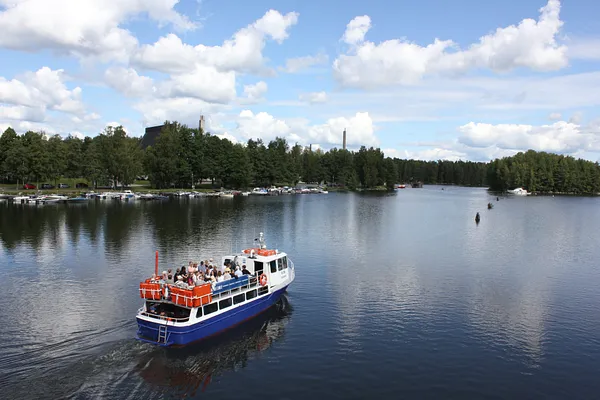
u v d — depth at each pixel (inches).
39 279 1891.0
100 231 3176.7
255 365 1143.0
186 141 7111.2
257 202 6028.5
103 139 6456.7
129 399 967.0
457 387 1064.2
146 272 2022.6
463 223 4119.1
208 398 986.7
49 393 974.4
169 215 4210.1
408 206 5974.4
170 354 1174.3
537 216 4872.0
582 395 1045.2
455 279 2016.5
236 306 1354.6
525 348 1283.2
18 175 5669.3
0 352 1163.3
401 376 1108.5
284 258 1656.0
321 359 1186.0
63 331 1306.6
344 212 4918.8
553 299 1743.4
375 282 1934.1
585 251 2768.2
